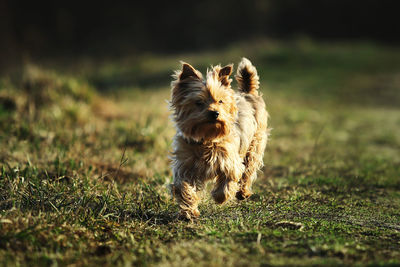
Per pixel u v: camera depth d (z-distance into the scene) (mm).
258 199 8195
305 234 5957
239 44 45812
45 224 5852
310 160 11609
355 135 16422
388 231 6375
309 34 60312
